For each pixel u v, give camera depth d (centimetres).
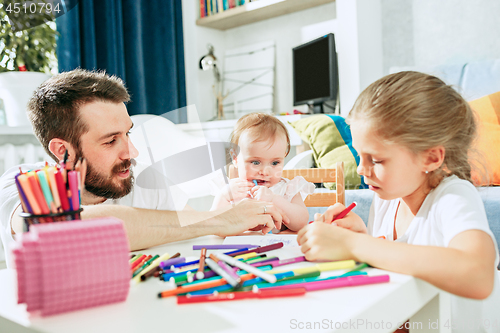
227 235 72
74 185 42
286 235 72
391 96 57
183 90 261
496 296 69
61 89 72
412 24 216
